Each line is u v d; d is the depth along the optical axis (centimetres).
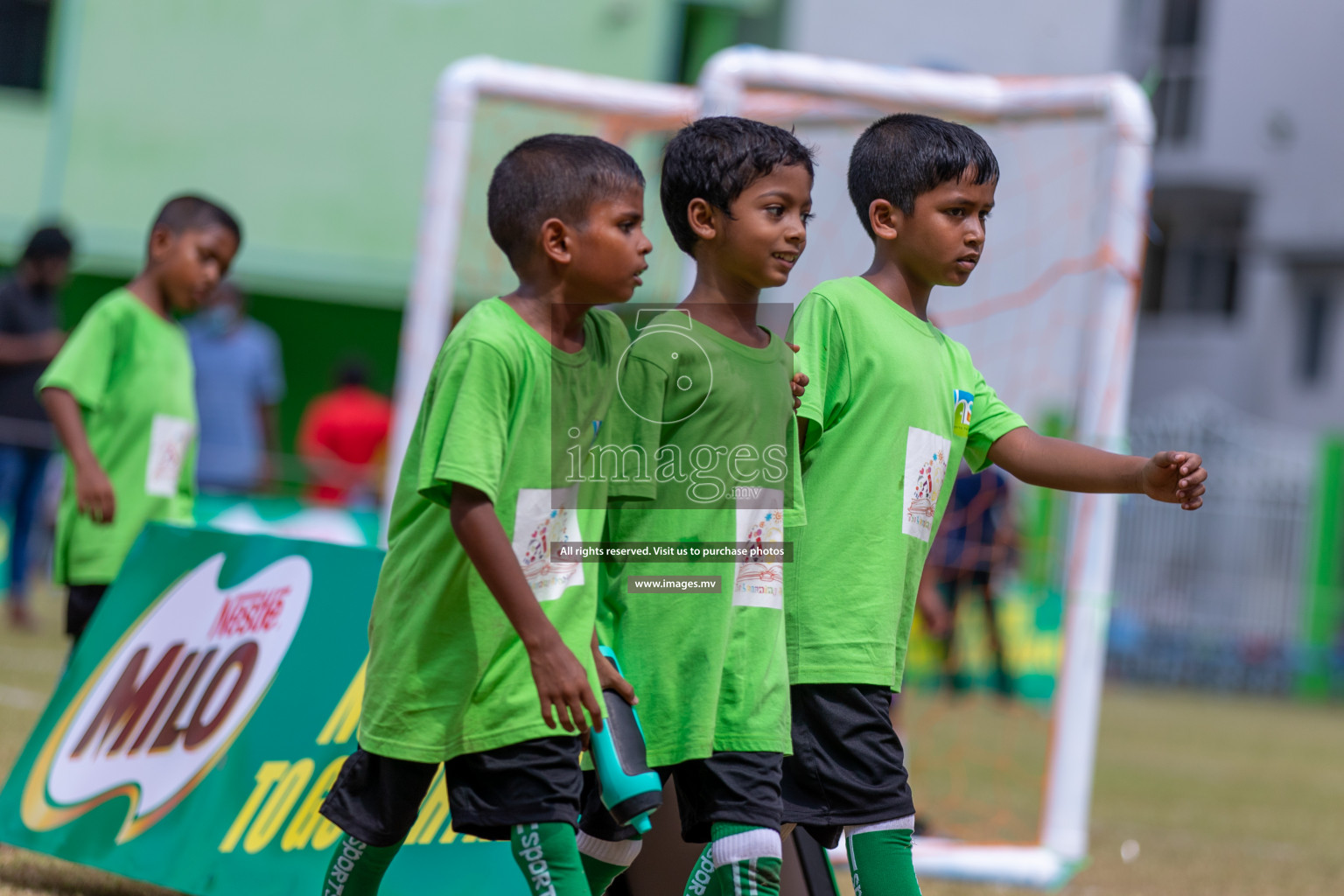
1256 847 2012
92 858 1268
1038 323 3188
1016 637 3469
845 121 2170
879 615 1019
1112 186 1844
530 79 2227
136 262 5250
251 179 5278
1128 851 1888
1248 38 7519
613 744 923
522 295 941
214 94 5247
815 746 1011
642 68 5334
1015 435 1108
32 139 5175
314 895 1155
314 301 5600
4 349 2983
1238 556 6178
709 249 988
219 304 3512
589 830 998
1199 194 7625
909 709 3353
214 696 1299
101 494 1448
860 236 3006
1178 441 6406
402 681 914
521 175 934
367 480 4034
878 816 1002
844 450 1038
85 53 5184
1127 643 6125
